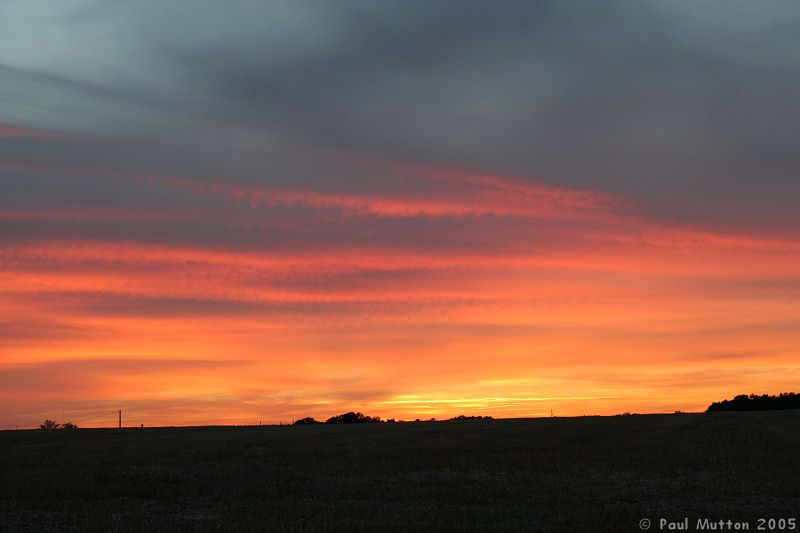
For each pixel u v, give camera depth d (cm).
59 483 2714
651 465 3316
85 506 2316
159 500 2505
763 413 7344
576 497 2527
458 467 3341
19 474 3008
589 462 3447
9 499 2441
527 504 2408
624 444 4256
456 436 5153
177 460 3853
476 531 1861
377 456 3853
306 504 2325
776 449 3934
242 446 4662
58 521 2053
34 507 2295
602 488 2714
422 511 2197
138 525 1998
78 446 5038
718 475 2989
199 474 3070
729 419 6431
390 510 2238
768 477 2897
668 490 2653
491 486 2761
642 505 2367
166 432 7056
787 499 2470
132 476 2923
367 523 2003
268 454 4103
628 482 2855
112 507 2317
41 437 6338
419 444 4516
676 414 7638
